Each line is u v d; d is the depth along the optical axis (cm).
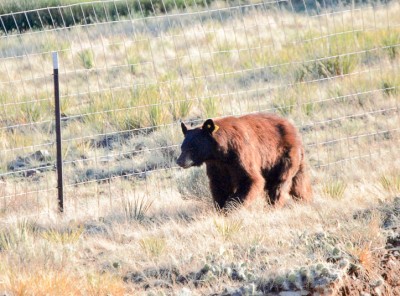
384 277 2623
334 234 2800
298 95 5097
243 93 5334
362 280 2556
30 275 2530
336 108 4953
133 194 3825
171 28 7019
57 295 2416
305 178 3638
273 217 3127
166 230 3072
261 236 2845
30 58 6397
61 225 3306
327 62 5622
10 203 3709
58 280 2488
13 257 2731
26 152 4634
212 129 3291
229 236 2892
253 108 5016
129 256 2808
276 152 3481
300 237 2808
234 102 5153
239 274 2548
